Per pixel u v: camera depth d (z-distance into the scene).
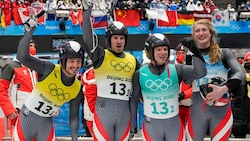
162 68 3.78
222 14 9.12
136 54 8.84
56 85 3.70
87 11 3.75
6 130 5.50
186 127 3.96
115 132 3.97
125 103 3.96
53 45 8.59
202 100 3.80
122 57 3.98
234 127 6.26
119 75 3.92
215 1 11.73
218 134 3.76
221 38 9.15
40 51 8.55
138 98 3.96
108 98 3.92
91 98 4.61
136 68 4.02
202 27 3.74
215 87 3.52
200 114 3.80
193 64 3.58
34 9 3.55
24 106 3.83
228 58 3.74
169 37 8.99
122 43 3.91
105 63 3.92
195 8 9.03
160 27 8.95
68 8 8.71
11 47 8.51
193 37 3.75
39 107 3.76
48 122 3.86
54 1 8.85
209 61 3.78
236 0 11.10
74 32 8.66
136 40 8.88
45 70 3.69
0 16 8.38
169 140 3.78
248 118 6.21
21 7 8.45
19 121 3.83
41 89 3.73
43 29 8.52
